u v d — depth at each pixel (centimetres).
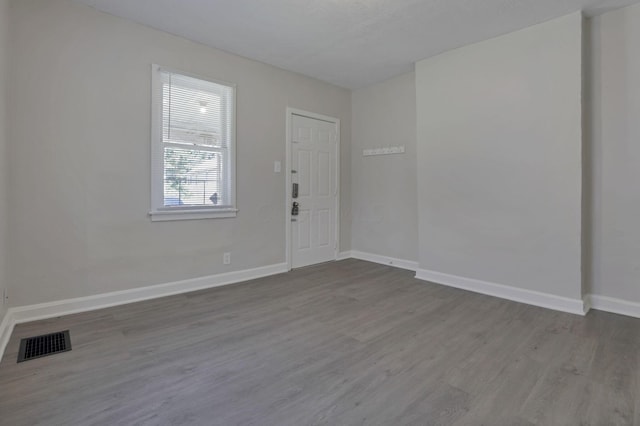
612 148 299
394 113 478
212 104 374
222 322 278
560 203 307
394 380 195
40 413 163
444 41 354
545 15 299
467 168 368
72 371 201
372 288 376
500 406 171
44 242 278
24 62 266
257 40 353
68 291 290
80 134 292
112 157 308
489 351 230
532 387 188
